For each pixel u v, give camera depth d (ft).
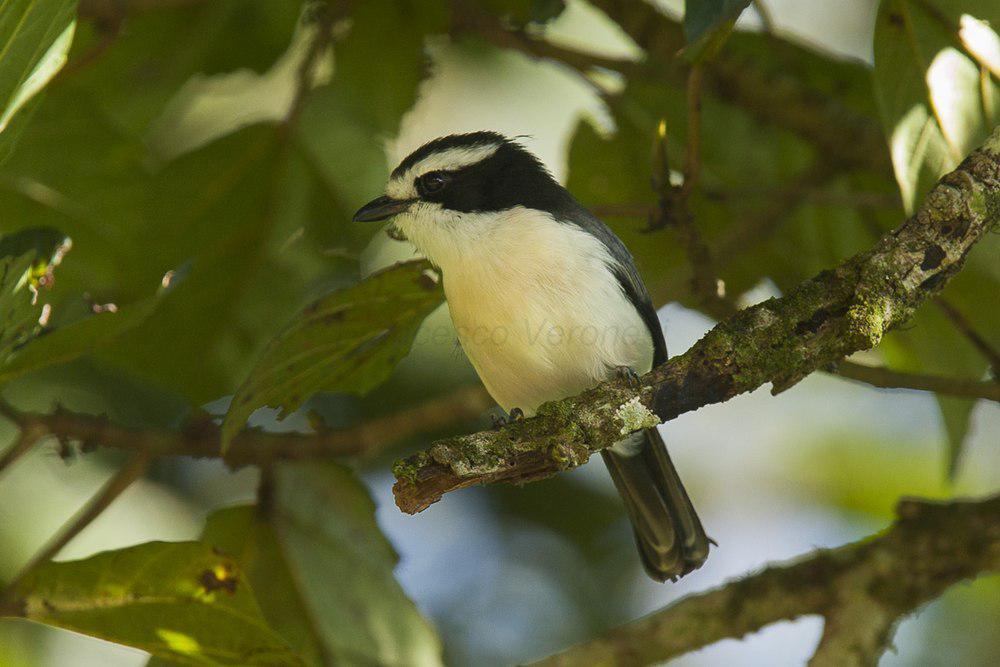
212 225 35.55
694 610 30.96
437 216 31.19
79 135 34.09
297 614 31.91
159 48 36.94
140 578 25.44
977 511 30.81
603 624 42.88
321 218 36.06
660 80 36.42
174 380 35.27
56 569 25.35
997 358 29.22
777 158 38.14
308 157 35.83
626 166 38.52
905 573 30.42
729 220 39.47
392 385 40.78
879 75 25.20
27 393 36.91
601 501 44.60
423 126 42.78
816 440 48.34
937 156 24.45
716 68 36.42
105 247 35.68
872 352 38.63
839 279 21.49
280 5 36.06
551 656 30.73
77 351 26.00
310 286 35.86
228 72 37.19
